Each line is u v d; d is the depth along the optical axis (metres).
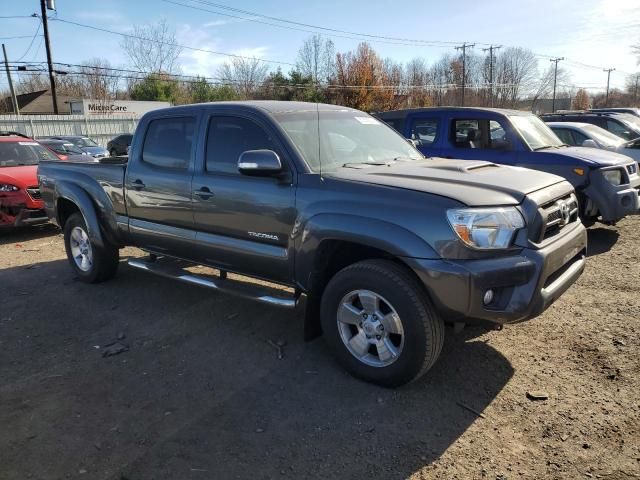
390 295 3.42
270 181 4.10
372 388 3.65
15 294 5.89
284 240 4.04
